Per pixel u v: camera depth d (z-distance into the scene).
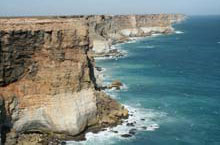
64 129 50.09
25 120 49.03
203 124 59.03
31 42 49.06
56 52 50.34
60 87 50.34
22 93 48.84
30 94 49.31
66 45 51.09
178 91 80.62
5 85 47.72
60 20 56.38
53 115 49.78
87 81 53.97
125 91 79.38
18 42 47.81
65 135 50.38
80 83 52.72
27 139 47.38
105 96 63.41
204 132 55.69
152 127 56.62
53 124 50.06
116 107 60.91
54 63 50.38
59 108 50.00
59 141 49.00
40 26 50.28
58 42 50.41
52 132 50.53
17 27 48.31
